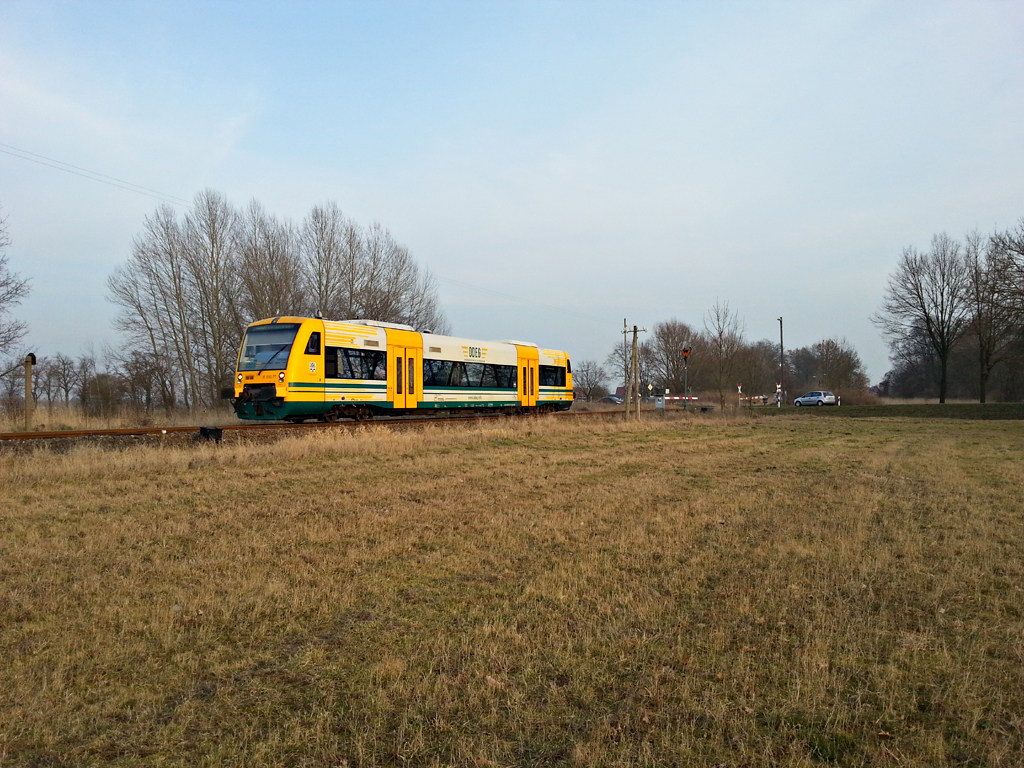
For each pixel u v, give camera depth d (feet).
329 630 19.36
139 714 14.56
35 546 27.81
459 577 24.43
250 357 70.08
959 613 20.17
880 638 18.29
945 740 13.24
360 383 75.00
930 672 16.17
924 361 254.88
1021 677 15.87
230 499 37.99
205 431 58.49
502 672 16.38
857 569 24.61
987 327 160.45
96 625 19.62
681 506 36.73
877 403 188.55
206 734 13.73
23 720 14.23
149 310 129.29
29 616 20.30
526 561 26.40
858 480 46.19
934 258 171.63
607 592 22.44
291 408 68.13
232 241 129.49
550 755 12.88
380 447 59.11
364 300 139.13
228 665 16.90
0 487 39.04
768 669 16.37
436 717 14.17
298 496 39.32
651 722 13.99
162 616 20.13
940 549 27.43
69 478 42.27
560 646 17.76
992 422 119.75
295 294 130.52
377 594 22.41
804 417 132.26
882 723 13.87
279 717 14.40
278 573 24.72
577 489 42.88
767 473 50.44
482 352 95.09
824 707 14.43
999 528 31.17
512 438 73.92
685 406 145.59
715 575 24.21
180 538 29.60
